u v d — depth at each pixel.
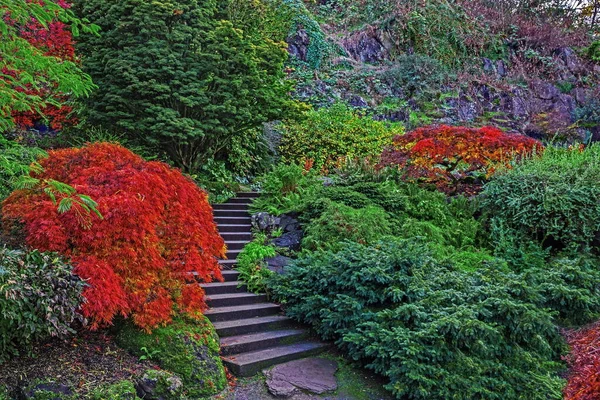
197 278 5.87
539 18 20.55
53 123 8.97
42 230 3.92
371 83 15.91
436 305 4.80
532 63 18.36
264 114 8.77
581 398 3.36
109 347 4.14
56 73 3.80
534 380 4.39
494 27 18.84
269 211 7.90
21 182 3.53
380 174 9.15
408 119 15.17
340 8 18.39
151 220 4.41
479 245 7.58
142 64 7.77
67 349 3.93
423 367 4.14
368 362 4.76
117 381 3.71
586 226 7.07
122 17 7.81
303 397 4.30
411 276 5.21
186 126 7.73
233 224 7.87
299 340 5.32
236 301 5.74
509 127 15.91
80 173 4.61
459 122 15.59
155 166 4.92
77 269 3.87
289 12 14.21
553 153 8.89
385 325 4.66
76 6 8.12
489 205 8.09
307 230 7.23
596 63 18.69
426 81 16.34
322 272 5.40
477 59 17.80
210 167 10.16
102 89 7.78
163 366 4.15
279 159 12.31
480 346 4.38
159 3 7.70
